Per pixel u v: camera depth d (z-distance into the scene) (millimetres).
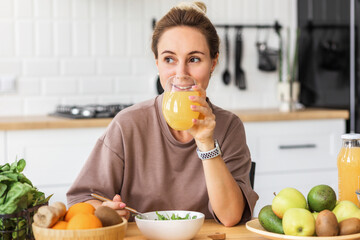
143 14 3457
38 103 3309
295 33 3742
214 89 3605
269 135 3092
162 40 1447
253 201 1462
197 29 1444
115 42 3420
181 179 1562
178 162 1558
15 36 3250
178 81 1252
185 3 1508
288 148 3115
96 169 1539
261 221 1213
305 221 1110
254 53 3682
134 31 3447
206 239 1212
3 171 1143
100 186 1517
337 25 3348
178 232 1162
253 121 3045
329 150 3223
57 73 3334
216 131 1605
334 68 3391
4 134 2670
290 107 3346
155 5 3475
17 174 1130
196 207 1560
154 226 1162
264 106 3723
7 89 3238
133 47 3453
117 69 3434
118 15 3416
